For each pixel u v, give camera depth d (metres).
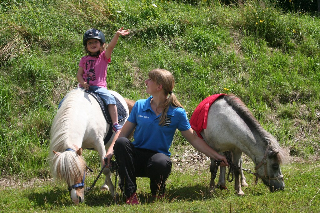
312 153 7.44
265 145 4.92
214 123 5.16
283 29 10.78
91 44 5.66
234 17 11.21
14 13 9.80
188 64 9.29
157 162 4.43
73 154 4.36
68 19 10.12
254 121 5.00
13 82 8.26
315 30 11.18
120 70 9.07
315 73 9.57
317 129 7.97
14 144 6.91
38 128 7.41
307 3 14.25
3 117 7.55
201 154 7.31
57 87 8.30
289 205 4.33
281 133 7.75
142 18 10.65
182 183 6.00
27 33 9.34
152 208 4.22
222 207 4.24
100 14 10.44
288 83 9.00
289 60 10.00
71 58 9.05
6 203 5.04
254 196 4.82
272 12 11.09
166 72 4.51
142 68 9.24
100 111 5.33
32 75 8.41
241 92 8.75
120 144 4.41
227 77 9.22
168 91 4.54
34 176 6.54
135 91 8.63
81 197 4.30
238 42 10.40
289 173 6.09
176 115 4.57
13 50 8.77
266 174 4.98
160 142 4.61
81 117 4.94
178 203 4.55
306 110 8.41
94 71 5.64
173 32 10.27
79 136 4.81
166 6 11.55
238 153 5.38
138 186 5.69
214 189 5.37
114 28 10.18
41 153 6.89
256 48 10.16
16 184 6.30
